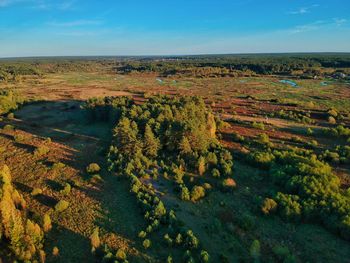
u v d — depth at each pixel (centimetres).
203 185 5094
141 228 4175
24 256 3594
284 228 4216
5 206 3784
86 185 5312
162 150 6369
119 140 6338
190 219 4384
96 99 9662
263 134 7312
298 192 4781
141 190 4972
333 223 4084
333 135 7519
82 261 3659
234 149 6788
